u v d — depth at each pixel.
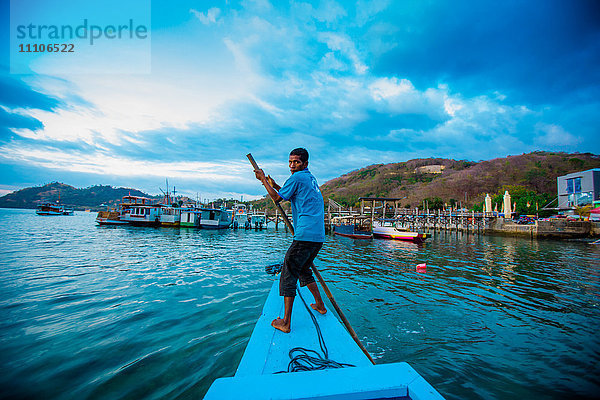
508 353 4.26
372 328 5.05
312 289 2.79
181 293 6.69
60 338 4.29
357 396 1.16
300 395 1.15
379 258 13.62
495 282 8.76
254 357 1.88
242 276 8.63
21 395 2.96
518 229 30.55
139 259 11.69
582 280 9.17
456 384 3.50
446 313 5.85
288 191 2.37
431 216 48.78
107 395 2.98
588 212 31.97
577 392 3.35
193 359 3.72
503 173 95.31
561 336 4.85
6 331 4.52
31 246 15.20
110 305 5.80
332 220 38.81
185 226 36.53
